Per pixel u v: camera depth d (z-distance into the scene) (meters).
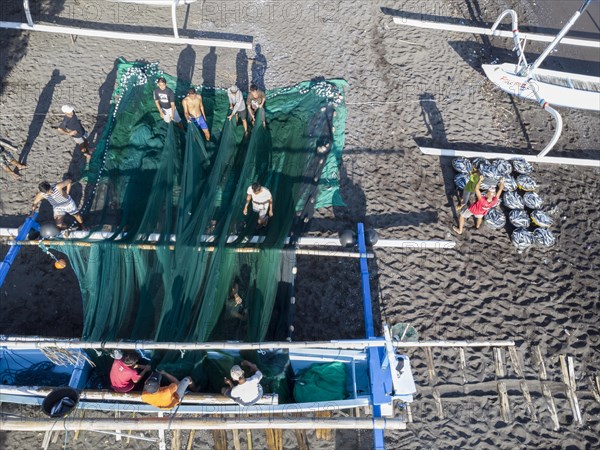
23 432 7.63
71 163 10.51
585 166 11.88
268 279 8.38
